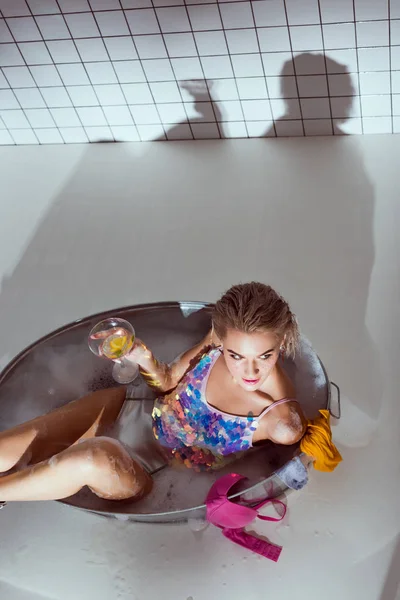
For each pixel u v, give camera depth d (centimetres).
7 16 287
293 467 172
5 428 202
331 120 311
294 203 292
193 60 293
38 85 316
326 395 187
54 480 171
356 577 178
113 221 301
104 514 181
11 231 306
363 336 237
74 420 194
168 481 188
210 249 280
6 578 190
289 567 182
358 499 194
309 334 240
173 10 275
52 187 323
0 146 349
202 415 180
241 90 303
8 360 254
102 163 330
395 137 310
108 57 298
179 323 219
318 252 270
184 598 179
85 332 218
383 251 265
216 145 327
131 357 186
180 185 311
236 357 159
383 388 221
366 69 284
